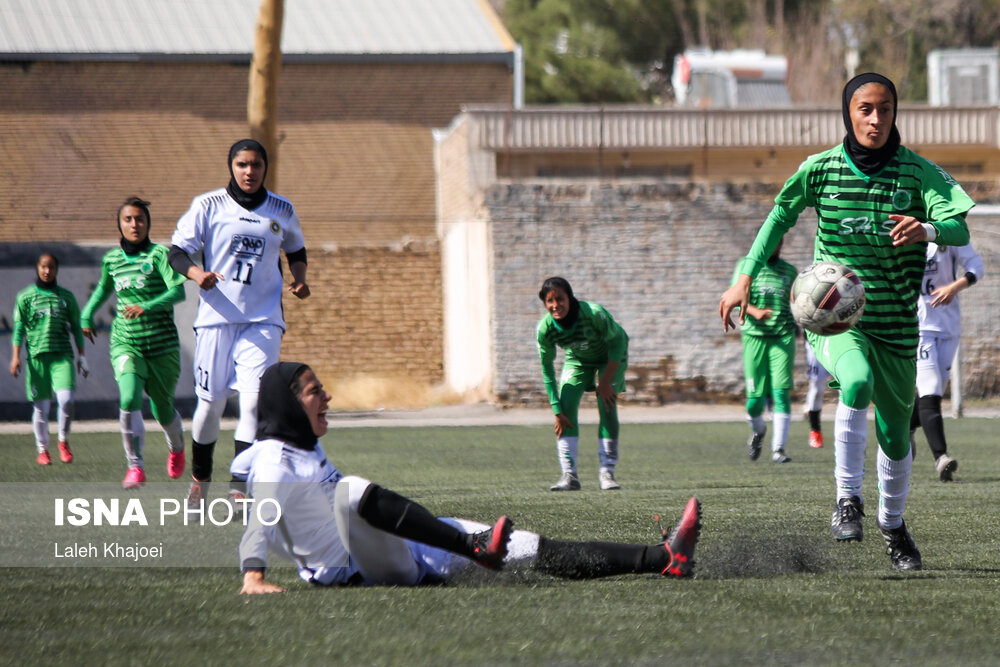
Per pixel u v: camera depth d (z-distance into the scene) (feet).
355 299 309.83
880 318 58.08
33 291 138.31
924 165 57.00
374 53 355.77
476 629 42.73
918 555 58.18
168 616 45.57
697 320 257.96
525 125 297.53
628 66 547.49
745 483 108.17
